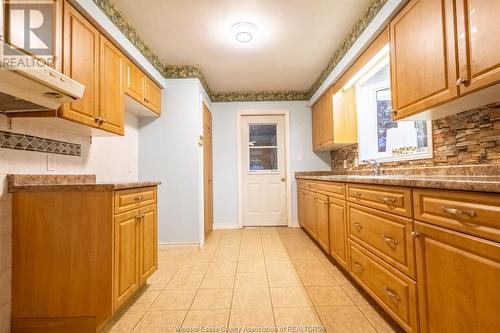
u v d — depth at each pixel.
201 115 3.46
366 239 1.79
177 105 3.34
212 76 3.71
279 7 2.21
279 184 4.54
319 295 1.96
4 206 1.50
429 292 1.17
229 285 2.17
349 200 2.09
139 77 2.71
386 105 3.01
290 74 3.70
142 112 3.15
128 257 1.73
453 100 1.40
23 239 1.53
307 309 1.76
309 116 4.48
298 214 4.35
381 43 2.11
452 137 1.80
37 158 1.75
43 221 1.53
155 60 3.05
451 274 1.04
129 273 1.75
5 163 1.53
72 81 1.34
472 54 1.24
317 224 3.10
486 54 1.17
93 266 1.52
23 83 1.19
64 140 2.01
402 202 1.37
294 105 4.48
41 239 1.53
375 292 1.66
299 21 2.41
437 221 1.12
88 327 1.52
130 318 1.69
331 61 3.20
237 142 4.44
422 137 2.27
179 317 1.70
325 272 2.41
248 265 2.62
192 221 3.29
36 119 1.62
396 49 1.85
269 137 4.57
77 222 1.53
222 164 4.42
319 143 3.97
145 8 2.18
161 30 2.53
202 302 1.89
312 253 2.99
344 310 1.74
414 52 1.65
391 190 1.47
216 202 4.39
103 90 2.02
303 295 1.96
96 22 1.89
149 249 2.11
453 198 1.03
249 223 4.51
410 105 1.71
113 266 1.54
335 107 3.33
